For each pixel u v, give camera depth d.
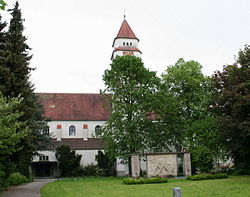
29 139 27.48
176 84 44.34
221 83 29.84
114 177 43.72
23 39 30.22
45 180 41.69
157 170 31.45
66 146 49.19
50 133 49.22
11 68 28.30
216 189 20.25
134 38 60.59
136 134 37.97
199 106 41.91
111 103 40.25
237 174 31.05
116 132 38.19
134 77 39.75
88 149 53.00
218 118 26.11
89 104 59.41
